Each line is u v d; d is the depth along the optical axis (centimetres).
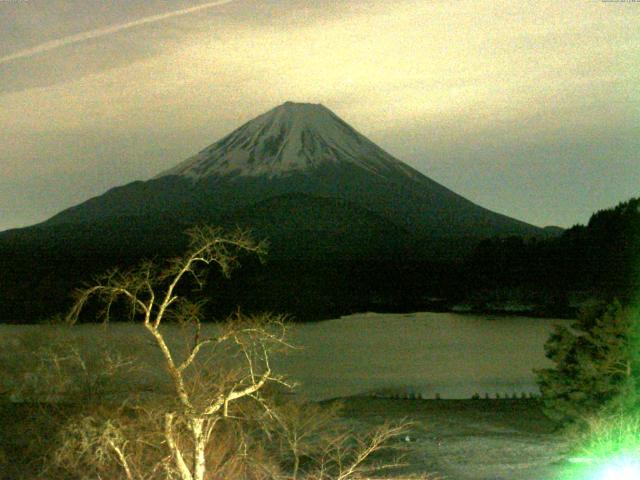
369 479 1356
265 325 962
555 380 1847
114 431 1023
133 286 905
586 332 1841
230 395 946
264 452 1279
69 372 1443
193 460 953
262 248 899
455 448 1923
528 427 2300
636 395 1716
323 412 1773
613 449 1620
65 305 7944
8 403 1619
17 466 1348
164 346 916
